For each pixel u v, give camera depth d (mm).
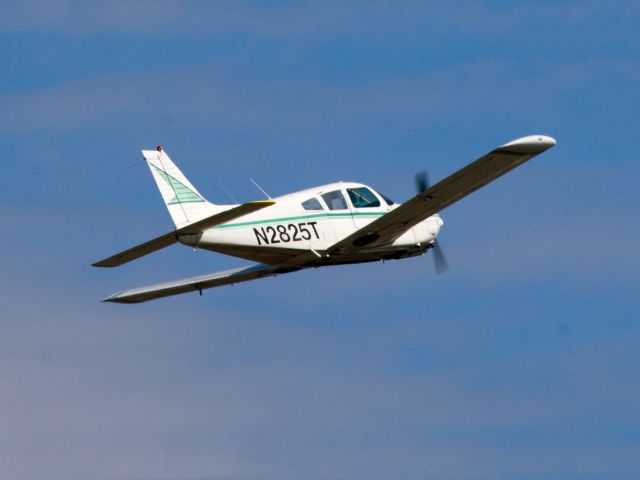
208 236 97562
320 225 100812
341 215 101750
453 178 93750
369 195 103562
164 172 99500
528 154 91812
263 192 99688
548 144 90500
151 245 96125
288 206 100062
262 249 99000
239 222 98250
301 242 100062
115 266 96938
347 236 100625
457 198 97375
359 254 103312
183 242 97188
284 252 100125
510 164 93312
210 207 99812
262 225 98812
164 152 99812
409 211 97750
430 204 97375
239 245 98250
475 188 96375
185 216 99125
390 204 104438
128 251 95750
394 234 101562
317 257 101375
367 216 102688
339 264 104750
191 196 99500
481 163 92375
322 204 101188
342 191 102438
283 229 99375
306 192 101562
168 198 99188
